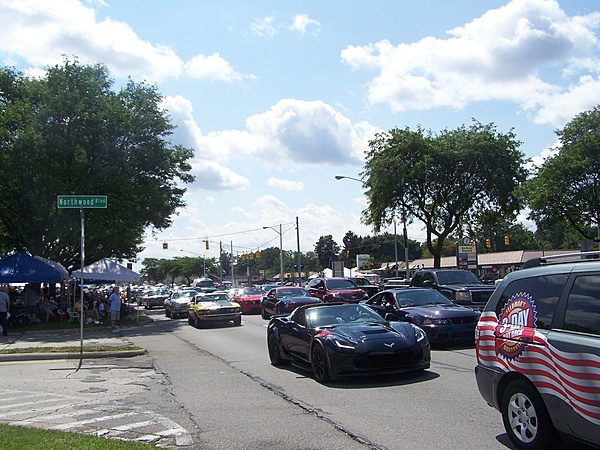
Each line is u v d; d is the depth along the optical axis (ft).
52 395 32.45
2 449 19.43
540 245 290.76
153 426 24.59
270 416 25.90
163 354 51.78
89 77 98.68
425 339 33.73
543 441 18.21
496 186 123.24
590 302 17.44
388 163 127.13
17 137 93.30
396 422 23.73
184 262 474.90
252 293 115.14
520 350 19.17
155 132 102.58
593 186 102.17
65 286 136.05
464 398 27.73
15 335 74.54
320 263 449.48
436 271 67.15
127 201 100.32
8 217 103.24
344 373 31.68
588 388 16.44
